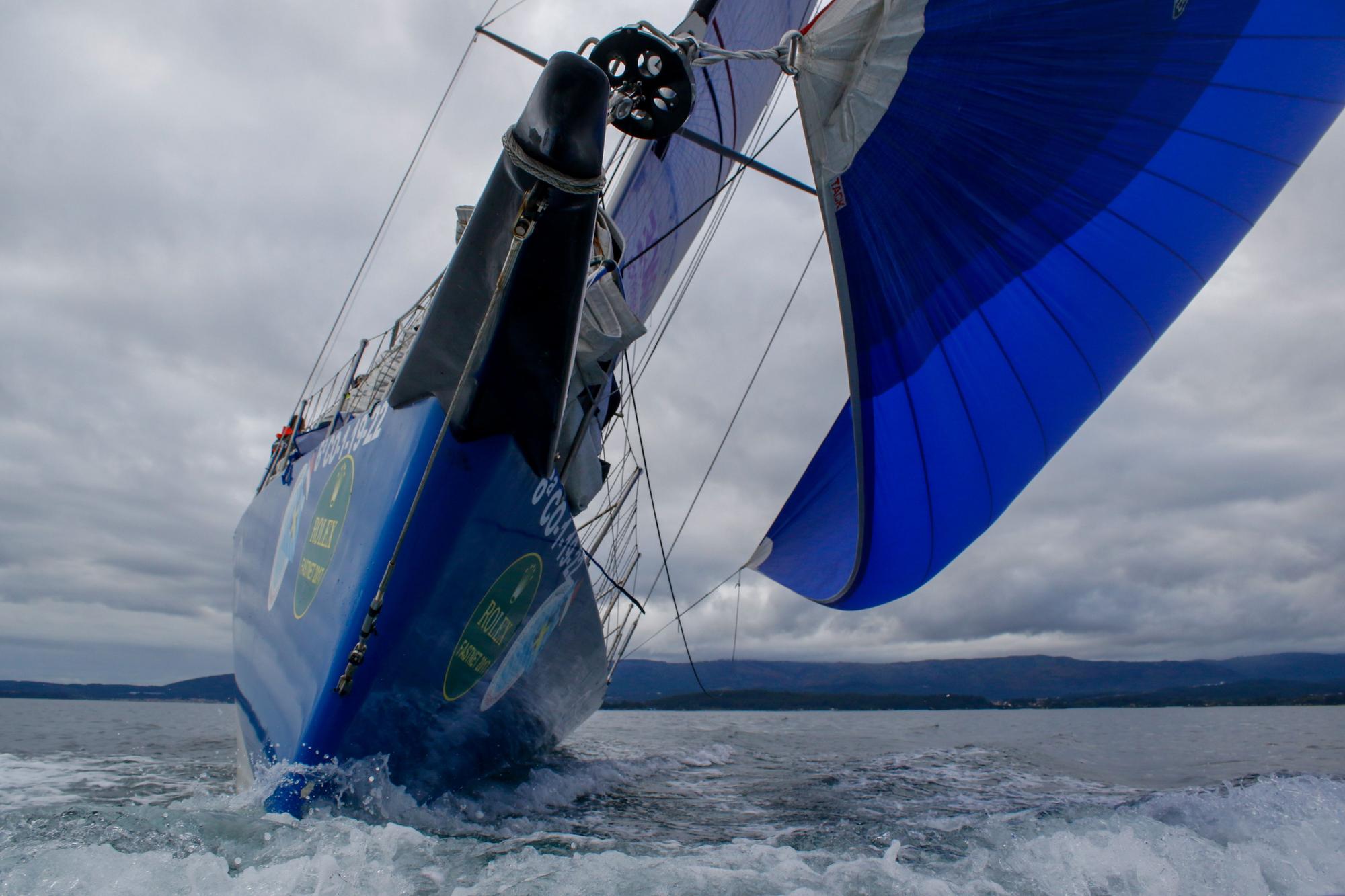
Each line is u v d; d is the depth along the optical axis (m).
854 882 2.99
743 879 2.97
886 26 5.08
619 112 3.71
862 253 5.63
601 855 3.38
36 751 9.30
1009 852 3.70
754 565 8.96
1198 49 5.07
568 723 7.80
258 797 3.96
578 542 5.03
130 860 2.66
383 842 3.35
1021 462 6.24
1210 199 5.73
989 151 5.42
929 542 6.39
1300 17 5.21
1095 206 5.55
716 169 9.23
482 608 4.41
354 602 3.98
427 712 4.44
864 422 5.71
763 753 11.55
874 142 5.37
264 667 5.24
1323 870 3.36
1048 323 5.88
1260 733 16.80
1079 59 5.08
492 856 3.26
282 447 6.97
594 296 4.32
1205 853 3.57
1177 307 6.10
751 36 8.40
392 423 4.26
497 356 3.82
